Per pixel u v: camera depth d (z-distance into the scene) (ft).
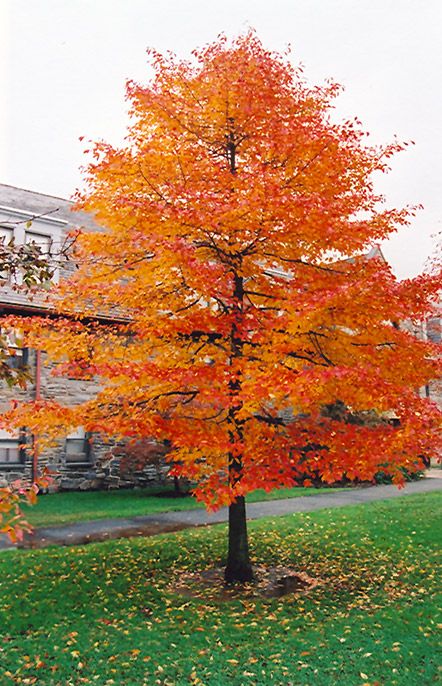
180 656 18.30
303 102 26.53
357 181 26.45
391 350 24.70
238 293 26.78
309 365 26.66
